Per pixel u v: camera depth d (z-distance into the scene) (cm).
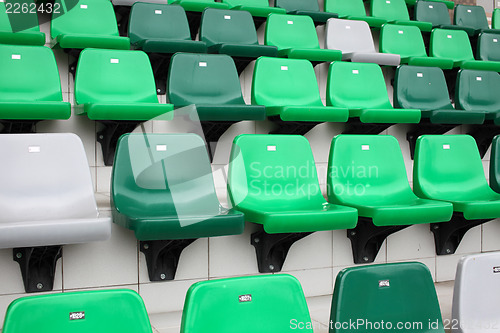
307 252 311
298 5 546
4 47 338
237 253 295
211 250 289
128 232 272
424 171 346
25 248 249
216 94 373
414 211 296
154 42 385
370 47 501
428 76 437
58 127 331
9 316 157
